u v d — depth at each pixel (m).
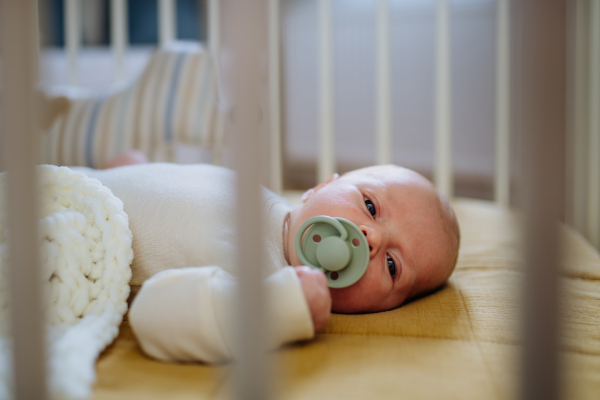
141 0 2.49
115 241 0.71
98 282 0.69
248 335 0.40
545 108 0.36
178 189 0.85
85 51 2.34
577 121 1.57
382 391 0.53
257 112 0.40
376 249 0.77
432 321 0.75
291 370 0.57
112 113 1.59
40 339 0.43
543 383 0.37
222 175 0.96
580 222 1.60
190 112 1.63
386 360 0.60
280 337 0.61
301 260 0.79
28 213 0.42
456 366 0.59
